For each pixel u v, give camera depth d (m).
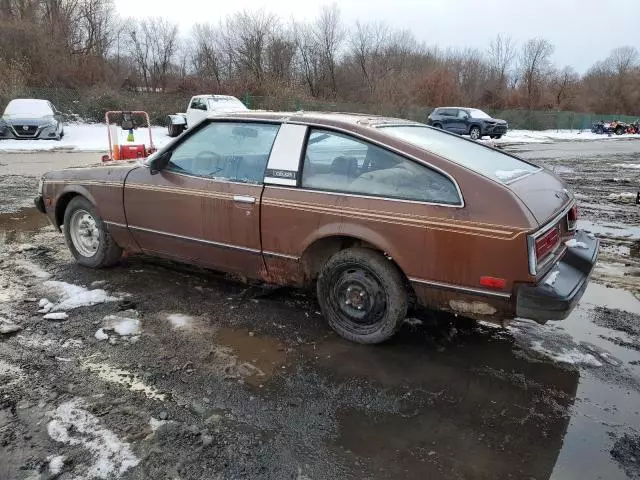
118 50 41.03
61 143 19.31
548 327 4.02
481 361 3.48
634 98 62.91
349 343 3.69
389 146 3.46
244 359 3.43
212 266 4.31
